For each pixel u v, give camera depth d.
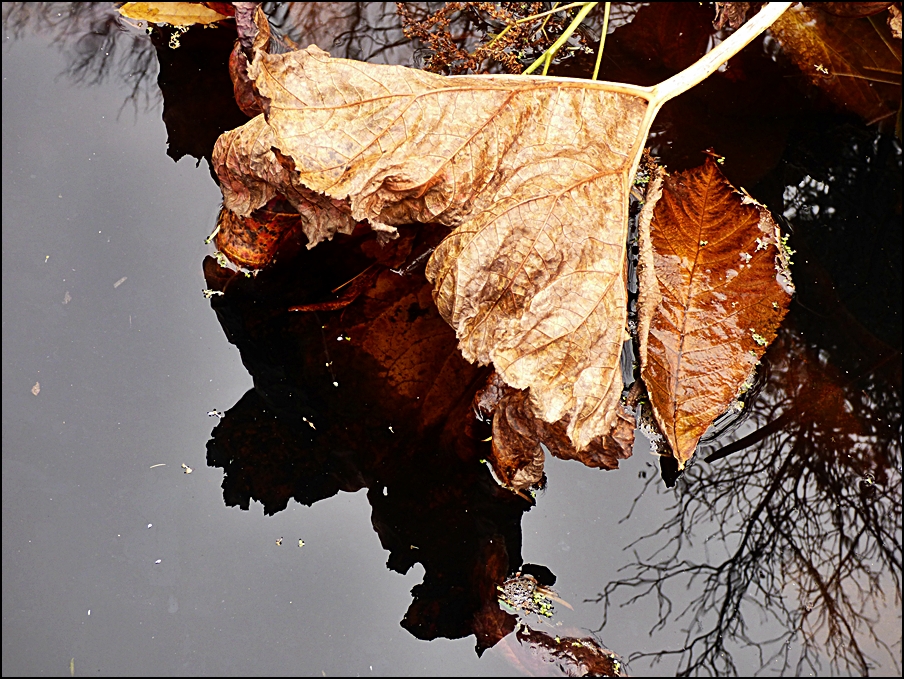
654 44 1.45
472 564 1.31
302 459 1.32
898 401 1.35
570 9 1.46
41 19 1.41
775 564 1.32
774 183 1.40
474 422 1.33
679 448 1.33
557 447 1.32
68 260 1.35
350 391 1.33
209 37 1.42
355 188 1.32
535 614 1.30
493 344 1.32
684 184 1.38
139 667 1.28
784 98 1.43
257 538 1.31
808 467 1.34
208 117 1.39
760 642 1.30
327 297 1.36
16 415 1.31
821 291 1.37
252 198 1.34
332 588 1.30
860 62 1.45
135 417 1.32
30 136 1.37
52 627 1.28
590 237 1.33
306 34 1.43
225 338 1.34
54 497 1.30
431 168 1.33
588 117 1.35
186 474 1.31
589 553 1.31
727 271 1.36
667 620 1.30
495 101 1.34
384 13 1.44
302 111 1.32
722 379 1.34
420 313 1.36
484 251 1.32
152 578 1.29
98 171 1.37
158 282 1.35
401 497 1.32
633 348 1.35
